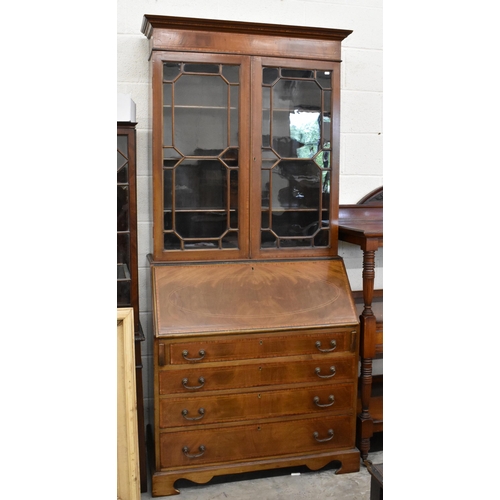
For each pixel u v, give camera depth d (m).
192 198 2.32
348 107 2.87
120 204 2.11
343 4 2.80
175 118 2.27
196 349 2.14
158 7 2.57
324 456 2.32
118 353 2.04
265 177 2.39
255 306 2.23
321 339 2.27
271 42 2.32
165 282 2.23
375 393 2.67
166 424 2.14
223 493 2.21
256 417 2.23
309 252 2.46
